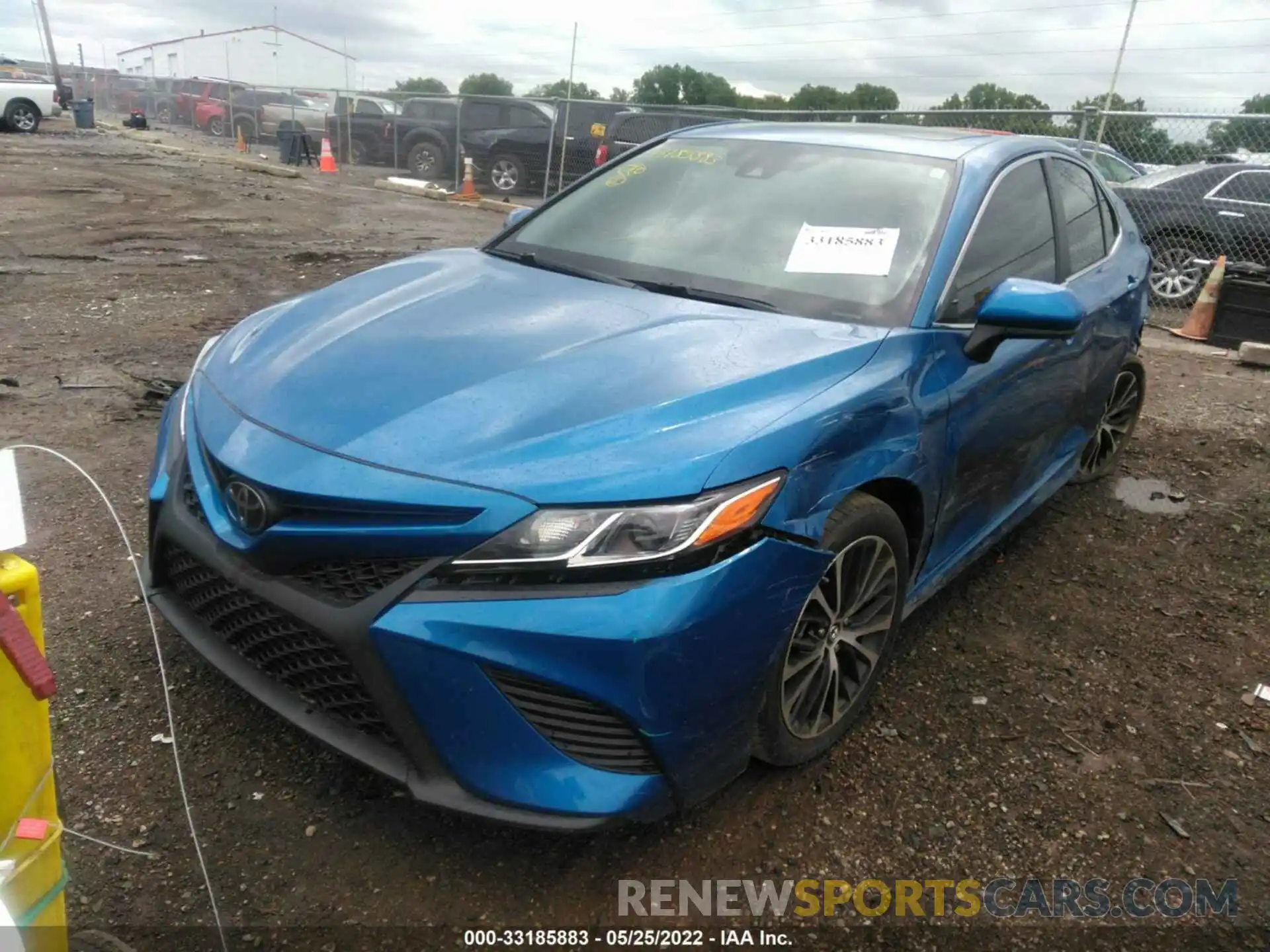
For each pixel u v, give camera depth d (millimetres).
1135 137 10242
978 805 2547
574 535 1946
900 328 2736
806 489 2201
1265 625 3592
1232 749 2861
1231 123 9711
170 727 2461
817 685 2504
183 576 2449
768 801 2494
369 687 2006
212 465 2338
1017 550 4082
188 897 2078
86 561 3359
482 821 2006
